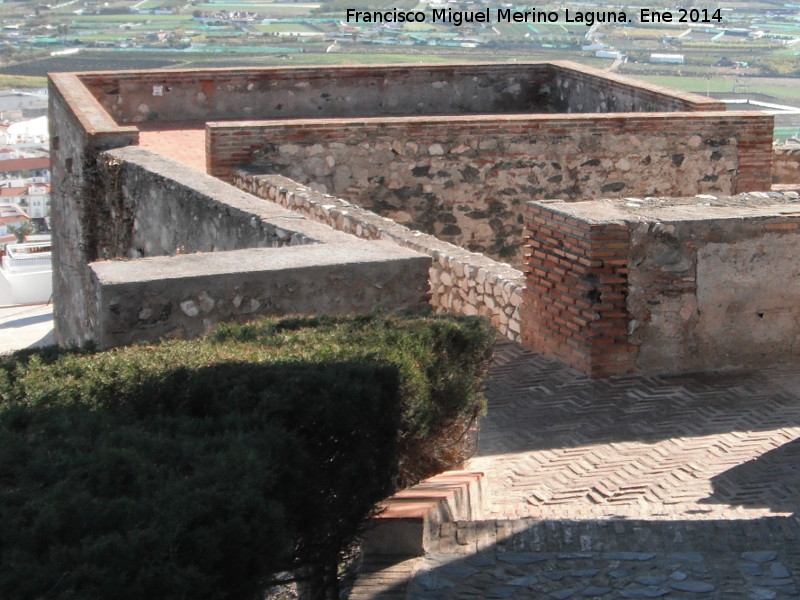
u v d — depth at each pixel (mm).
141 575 4742
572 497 8664
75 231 18219
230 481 5453
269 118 22656
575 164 18266
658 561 6918
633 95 21422
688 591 6461
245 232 11984
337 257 10016
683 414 10453
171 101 22281
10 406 6574
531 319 12031
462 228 18141
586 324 11273
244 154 17328
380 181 17734
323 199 15633
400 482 8133
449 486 8000
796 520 7484
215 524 5172
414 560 7082
